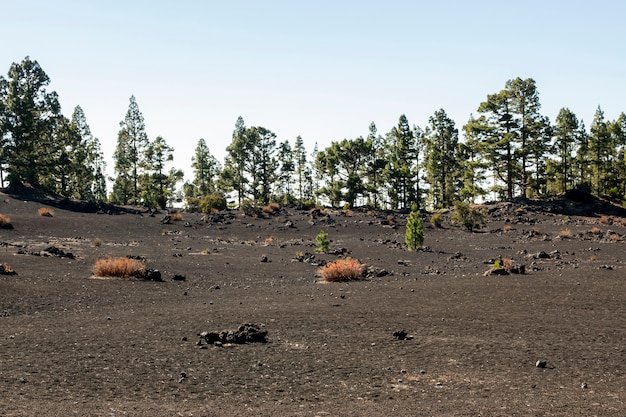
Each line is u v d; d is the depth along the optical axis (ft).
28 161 229.45
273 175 315.78
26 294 58.34
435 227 193.47
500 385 28.45
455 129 291.99
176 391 26.40
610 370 31.45
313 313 49.60
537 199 244.22
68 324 43.78
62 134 253.03
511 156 250.16
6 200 192.34
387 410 24.17
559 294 60.90
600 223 196.65
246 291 69.41
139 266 80.94
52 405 23.36
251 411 23.75
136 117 283.59
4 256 94.07
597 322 45.78
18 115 226.58
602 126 294.66
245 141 306.96
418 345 37.37
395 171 280.92
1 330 40.50
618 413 23.91
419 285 72.23
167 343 36.76
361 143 286.66
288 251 132.16
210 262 104.32
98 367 30.25
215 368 30.81
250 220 195.42
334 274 82.84
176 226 174.09
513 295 60.75
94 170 294.66
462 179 290.76
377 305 54.80
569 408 24.59
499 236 171.94
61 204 197.26
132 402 24.44
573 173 309.01
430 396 26.45
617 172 306.35
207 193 336.29
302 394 26.50
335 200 281.13
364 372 30.60
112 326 42.91
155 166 291.38
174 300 60.39
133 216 188.34
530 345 37.52
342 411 23.99
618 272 83.30
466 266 104.27
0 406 22.74
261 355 34.01
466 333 41.32
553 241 157.58
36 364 30.32
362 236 171.63
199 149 347.56
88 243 130.93
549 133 248.32
